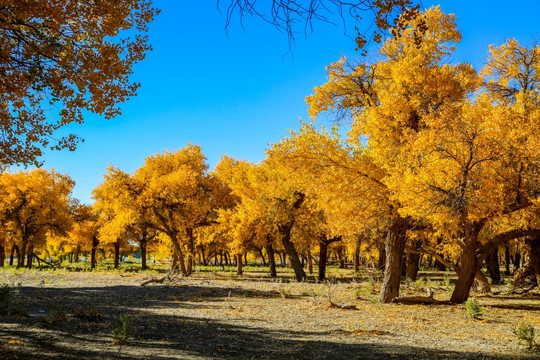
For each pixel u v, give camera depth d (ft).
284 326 31.81
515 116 39.06
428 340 27.48
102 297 47.52
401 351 23.88
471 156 35.47
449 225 44.29
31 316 27.99
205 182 108.47
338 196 44.73
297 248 112.37
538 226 42.06
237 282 79.00
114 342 22.40
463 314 40.19
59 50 22.34
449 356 22.65
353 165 44.55
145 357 19.57
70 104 24.66
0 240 131.54
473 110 41.75
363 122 44.37
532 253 55.67
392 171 41.06
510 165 38.14
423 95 41.14
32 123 25.79
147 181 95.76
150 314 35.29
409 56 41.98
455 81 39.99
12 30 21.09
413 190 35.65
